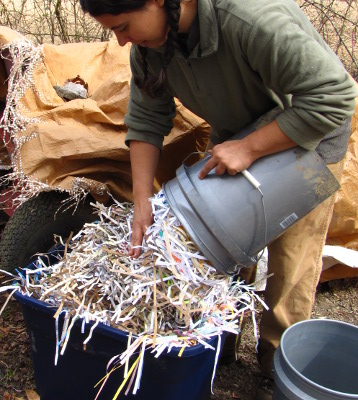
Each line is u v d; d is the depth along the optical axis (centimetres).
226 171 153
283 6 139
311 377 185
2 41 220
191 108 173
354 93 140
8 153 246
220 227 151
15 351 218
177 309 160
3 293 248
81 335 165
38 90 218
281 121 145
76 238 196
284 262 182
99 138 208
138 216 173
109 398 174
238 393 208
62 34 433
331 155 168
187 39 145
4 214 285
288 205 152
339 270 270
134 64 168
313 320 175
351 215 255
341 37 472
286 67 136
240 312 171
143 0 130
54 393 186
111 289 167
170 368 157
